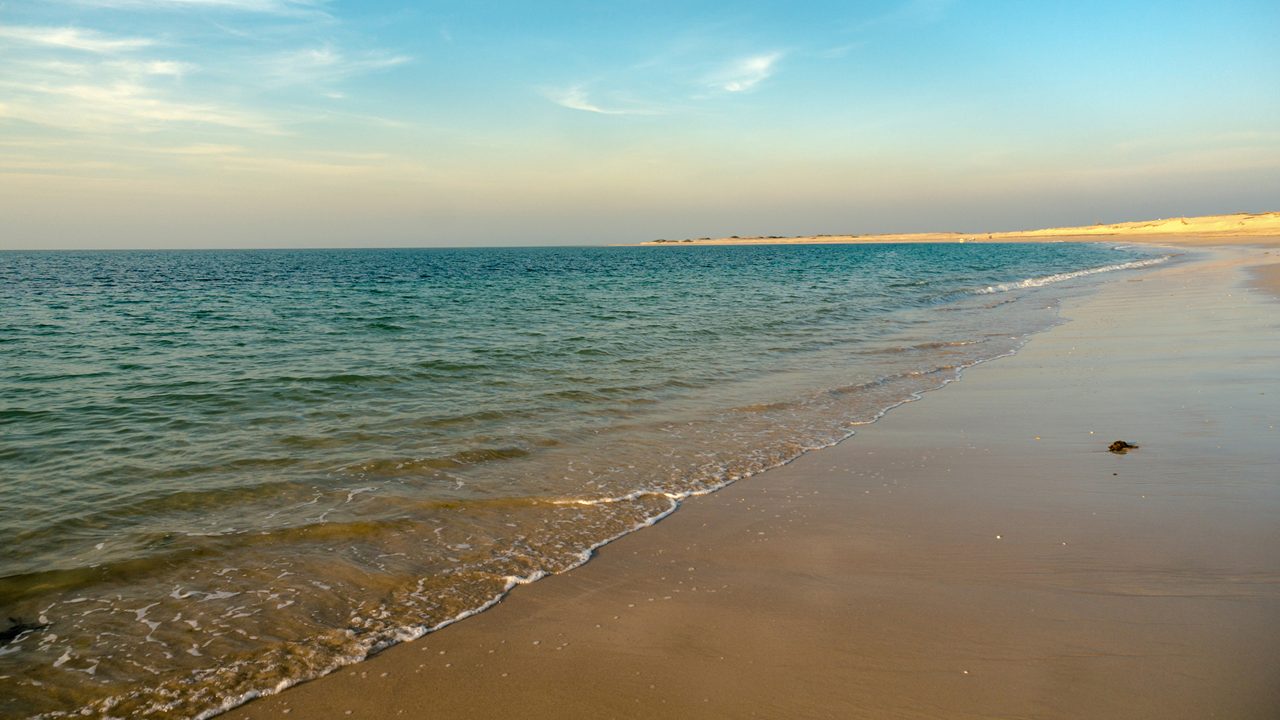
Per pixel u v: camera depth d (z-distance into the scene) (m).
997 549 5.46
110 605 4.82
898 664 3.96
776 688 3.79
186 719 3.68
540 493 7.03
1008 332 18.98
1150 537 5.48
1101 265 56.81
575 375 13.03
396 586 5.12
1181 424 8.65
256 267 75.50
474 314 23.98
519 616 4.69
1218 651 3.89
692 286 39.81
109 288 39.66
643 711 3.64
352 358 14.62
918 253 108.75
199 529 6.07
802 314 24.36
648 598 4.89
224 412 10.14
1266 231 109.62
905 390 11.92
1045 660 3.92
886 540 5.76
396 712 3.70
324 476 7.45
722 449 8.56
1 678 3.98
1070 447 8.09
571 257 120.69
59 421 9.61
